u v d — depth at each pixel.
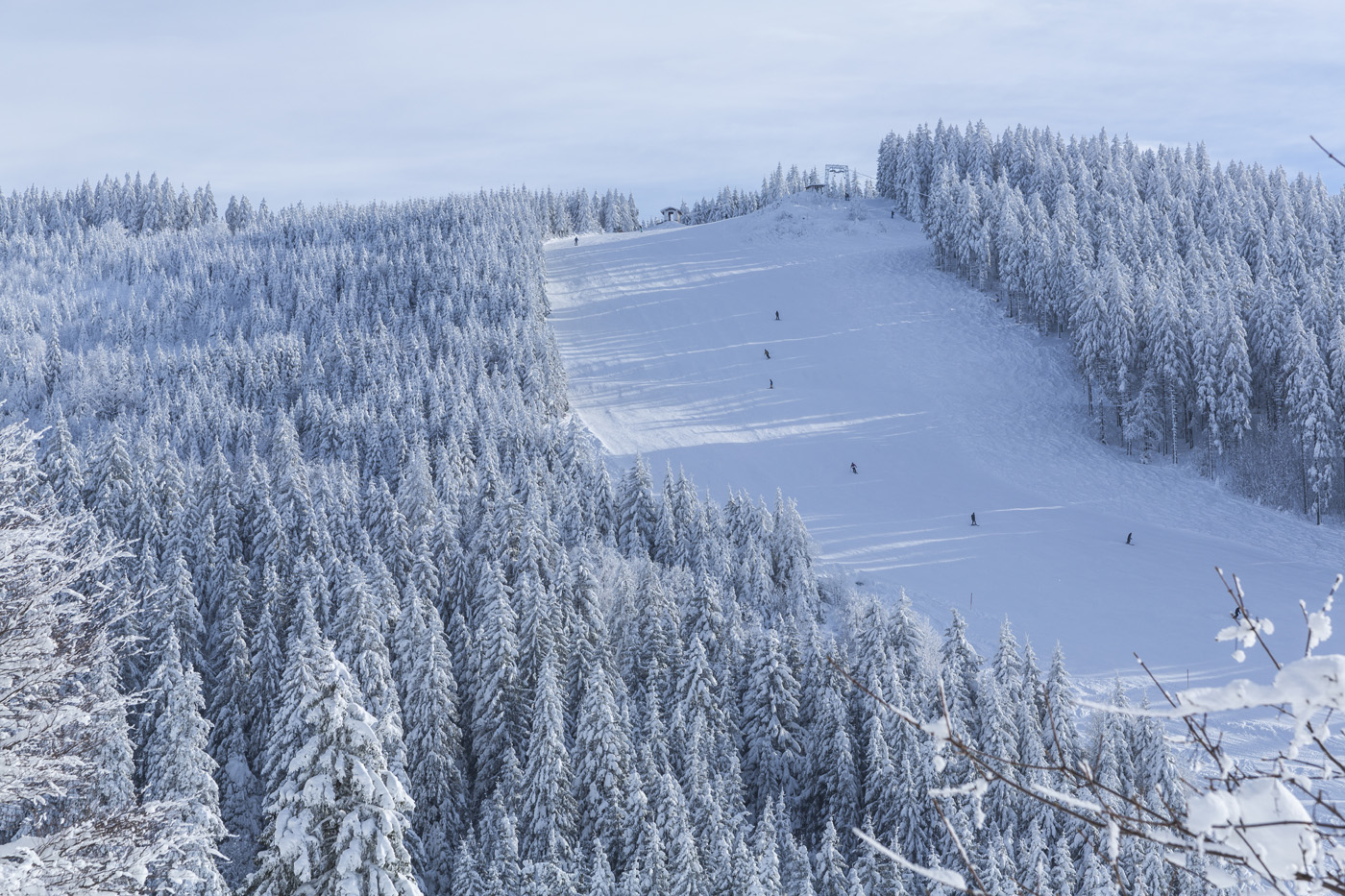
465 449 76.06
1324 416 74.50
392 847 18.28
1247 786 2.45
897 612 49.09
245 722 46.06
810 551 61.56
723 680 47.47
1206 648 51.91
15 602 8.00
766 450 84.12
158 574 53.53
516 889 34.25
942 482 78.56
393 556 59.19
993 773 2.75
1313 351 76.25
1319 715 2.47
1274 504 75.56
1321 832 2.29
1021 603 58.53
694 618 52.50
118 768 29.27
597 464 69.12
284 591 52.97
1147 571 62.91
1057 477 80.06
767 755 45.06
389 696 40.94
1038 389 96.12
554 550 59.16
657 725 42.59
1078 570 63.00
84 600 8.49
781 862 37.62
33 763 7.76
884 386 97.31
